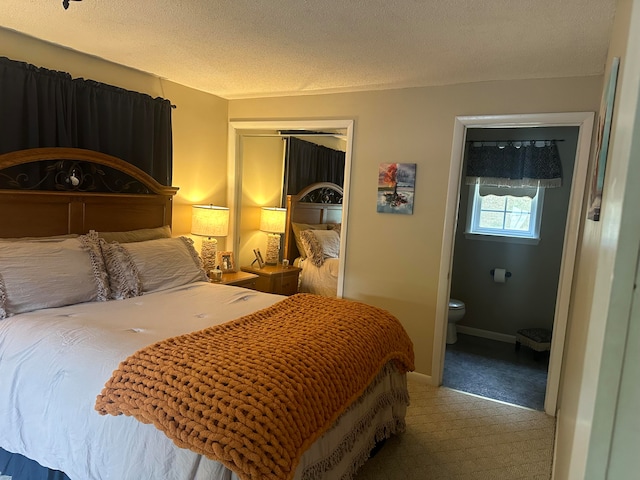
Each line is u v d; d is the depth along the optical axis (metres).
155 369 1.65
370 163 3.61
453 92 3.26
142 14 2.26
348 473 2.06
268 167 4.29
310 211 4.14
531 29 2.18
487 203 4.72
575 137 4.21
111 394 1.62
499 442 2.69
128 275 2.79
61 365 1.84
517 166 4.43
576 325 1.90
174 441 1.44
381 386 2.44
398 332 2.56
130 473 1.55
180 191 3.88
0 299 2.18
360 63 2.90
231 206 4.39
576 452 0.71
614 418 0.46
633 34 0.59
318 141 3.97
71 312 2.32
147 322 2.26
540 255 4.46
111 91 3.11
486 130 4.55
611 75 1.32
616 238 0.46
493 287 4.71
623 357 0.45
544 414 3.08
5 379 1.94
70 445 1.73
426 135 3.38
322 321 2.30
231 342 1.93
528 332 4.31
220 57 2.94
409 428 2.82
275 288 4.36
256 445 1.38
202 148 4.05
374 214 3.62
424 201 3.41
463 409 3.11
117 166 3.13
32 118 2.67
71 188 2.88
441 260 3.38
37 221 2.71
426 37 2.37
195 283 3.19
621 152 0.55
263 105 4.10
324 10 2.10
